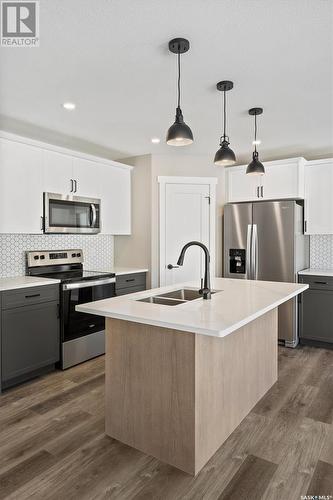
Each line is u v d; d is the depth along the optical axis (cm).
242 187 445
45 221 341
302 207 423
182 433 183
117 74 229
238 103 278
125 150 422
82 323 344
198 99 270
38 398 267
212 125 331
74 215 372
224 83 241
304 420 235
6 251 346
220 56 206
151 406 195
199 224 449
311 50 200
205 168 452
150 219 439
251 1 159
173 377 186
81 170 382
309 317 395
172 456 188
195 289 281
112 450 201
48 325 313
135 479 177
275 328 298
